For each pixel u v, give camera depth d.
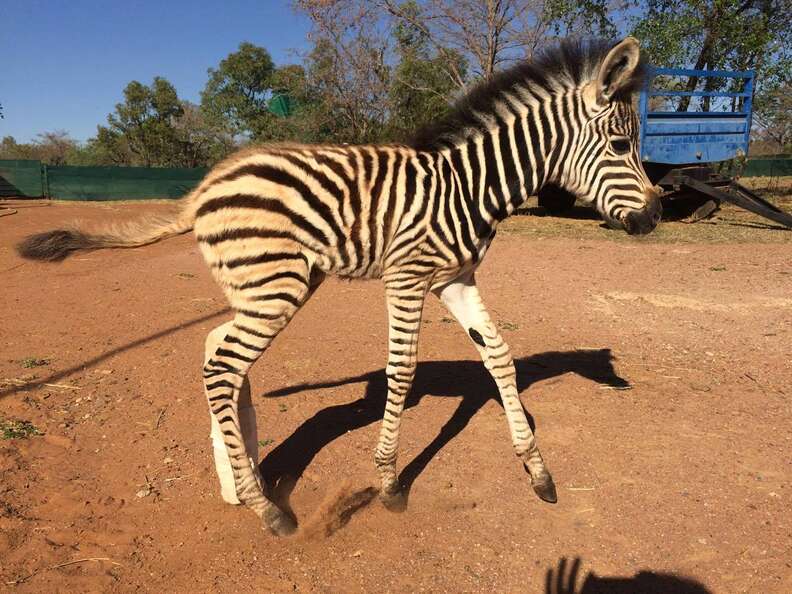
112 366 5.11
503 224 13.88
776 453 3.69
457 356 5.39
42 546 2.88
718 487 3.35
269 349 5.55
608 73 3.17
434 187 3.05
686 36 15.92
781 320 6.27
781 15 16.25
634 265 9.09
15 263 9.53
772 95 19.84
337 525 3.08
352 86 20.50
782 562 2.78
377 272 3.15
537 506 3.23
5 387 4.60
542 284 8.03
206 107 41.88
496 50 16.19
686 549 2.88
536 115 3.29
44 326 6.20
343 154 3.01
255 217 2.83
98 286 8.02
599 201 3.37
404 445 3.86
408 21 17.86
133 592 2.63
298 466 3.62
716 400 4.43
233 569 2.78
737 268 8.70
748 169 27.25
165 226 3.10
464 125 3.21
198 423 4.12
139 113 41.88
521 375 4.94
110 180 22.39
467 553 2.89
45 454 3.70
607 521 3.10
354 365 5.18
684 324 6.23
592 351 5.49
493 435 3.97
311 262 2.98
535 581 2.71
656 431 3.97
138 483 3.44
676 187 12.86
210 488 3.40
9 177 22.30
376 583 2.70
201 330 6.06
